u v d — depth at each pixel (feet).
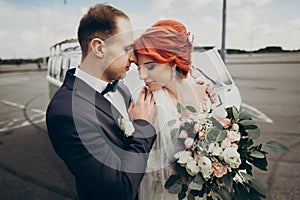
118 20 2.93
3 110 20.07
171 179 3.36
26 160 11.54
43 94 26.13
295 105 14.52
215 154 3.28
